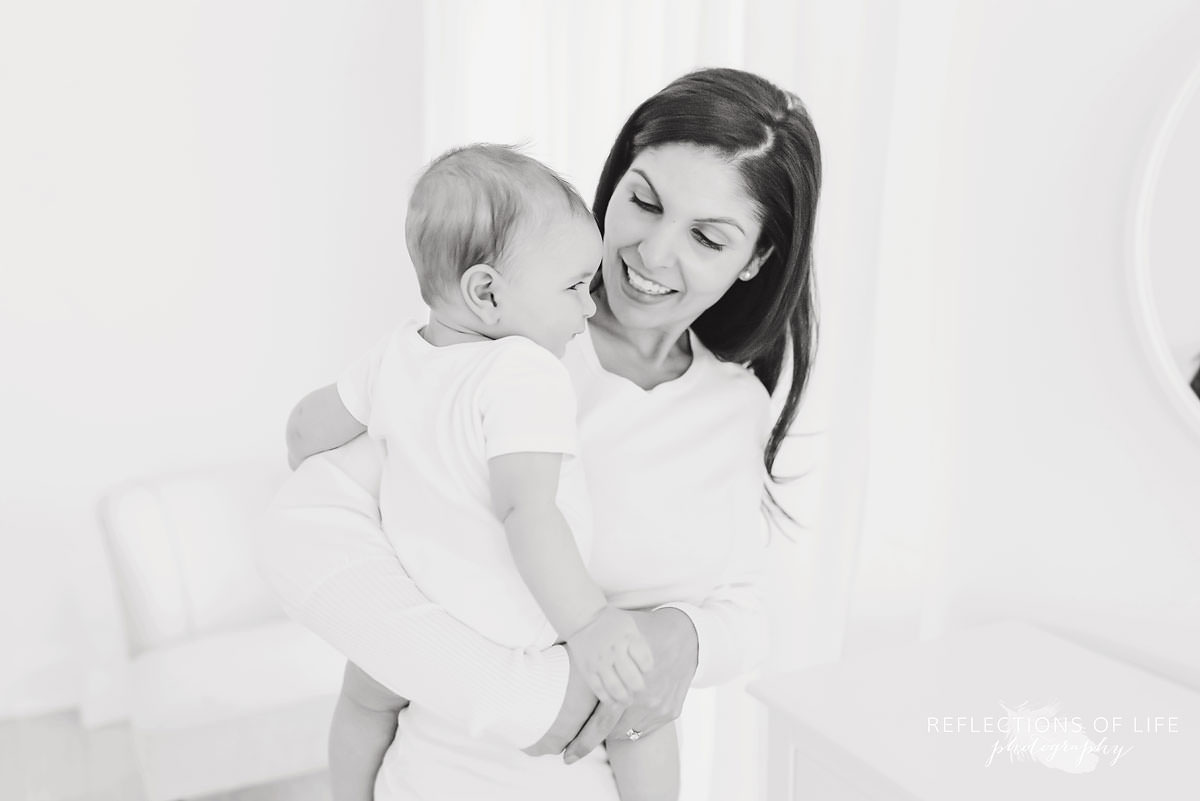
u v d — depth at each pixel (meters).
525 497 0.88
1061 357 1.39
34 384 2.87
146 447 3.01
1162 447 1.29
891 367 1.47
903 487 1.51
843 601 1.46
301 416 1.08
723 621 1.04
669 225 1.02
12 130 2.75
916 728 1.12
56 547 2.94
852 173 1.41
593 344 1.12
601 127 1.81
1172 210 1.25
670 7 1.60
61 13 2.75
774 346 1.18
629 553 1.03
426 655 0.89
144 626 2.27
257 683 2.15
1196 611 1.28
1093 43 1.31
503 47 2.22
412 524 0.94
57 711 2.96
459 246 0.94
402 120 3.13
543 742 0.91
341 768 1.12
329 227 3.10
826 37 1.41
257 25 2.93
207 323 3.02
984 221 1.47
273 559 0.98
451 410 0.93
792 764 1.18
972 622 1.55
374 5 3.04
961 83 1.43
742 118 1.01
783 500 1.48
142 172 2.88
